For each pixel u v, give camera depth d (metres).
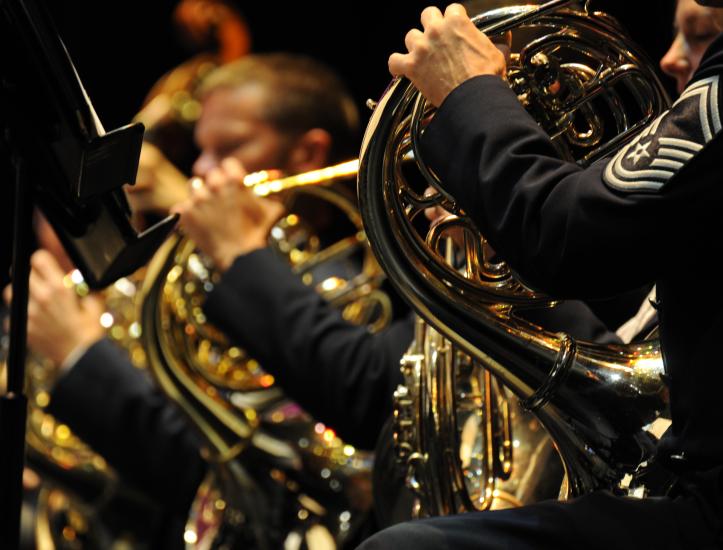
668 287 3.12
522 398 3.42
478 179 3.15
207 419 5.79
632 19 5.80
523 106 3.45
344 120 6.94
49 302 6.50
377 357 5.04
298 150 6.72
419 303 3.44
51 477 6.69
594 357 3.37
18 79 3.47
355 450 5.49
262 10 8.53
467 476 4.00
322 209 6.79
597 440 3.36
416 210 3.66
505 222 3.10
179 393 5.78
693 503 3.08
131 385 6.39
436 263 3.46
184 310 5.85
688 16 3.88
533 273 3.10
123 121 9.27
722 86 2.93
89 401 6.34
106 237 4.02
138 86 9.27
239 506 5.78
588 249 2.97
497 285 3.54
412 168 6.81
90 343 6.48
